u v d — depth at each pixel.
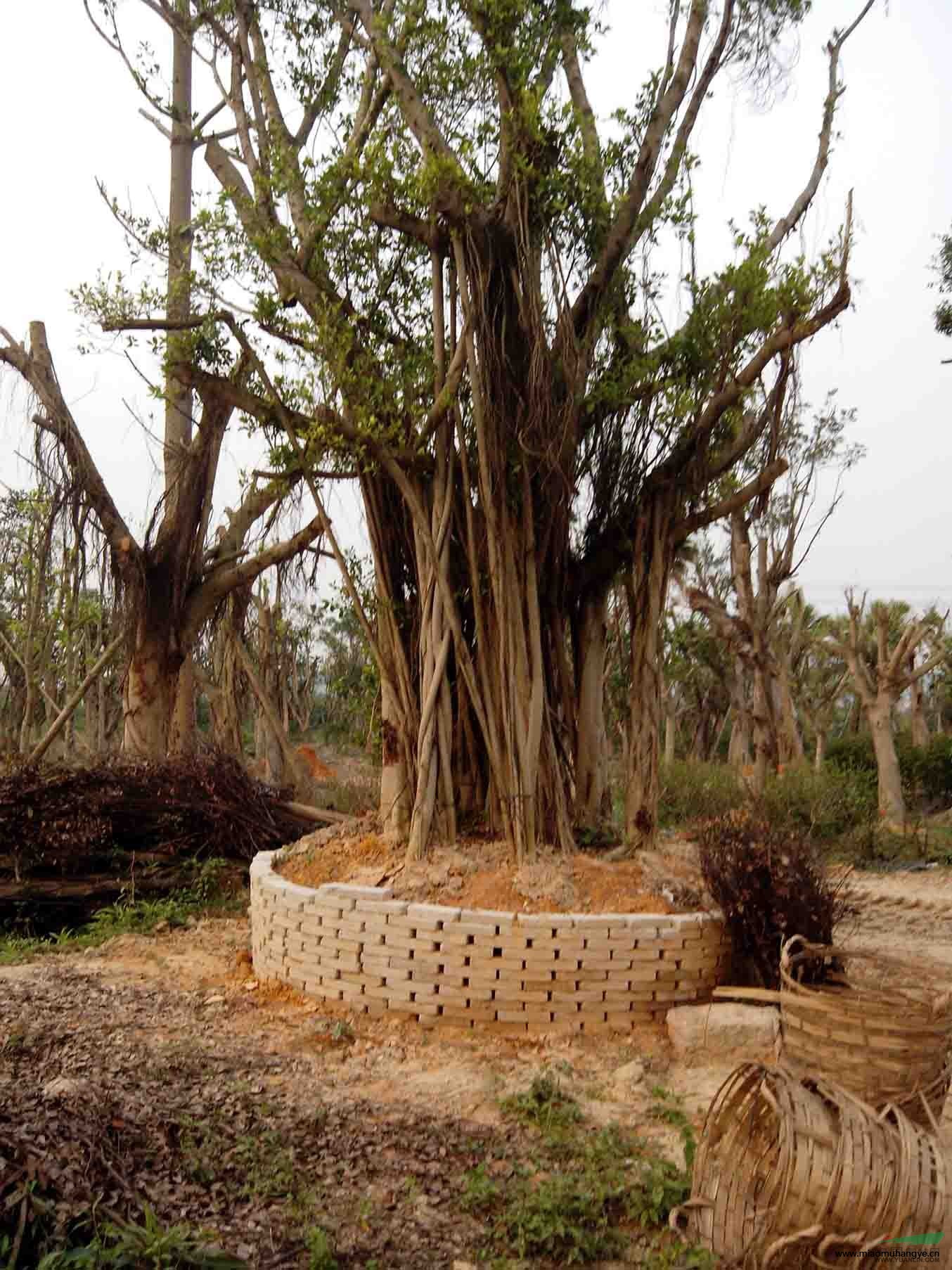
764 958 7.30
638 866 8.18
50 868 11.37
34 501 18.78
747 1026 6.75
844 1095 4.43
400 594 9.11
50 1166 4.52
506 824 8.27
